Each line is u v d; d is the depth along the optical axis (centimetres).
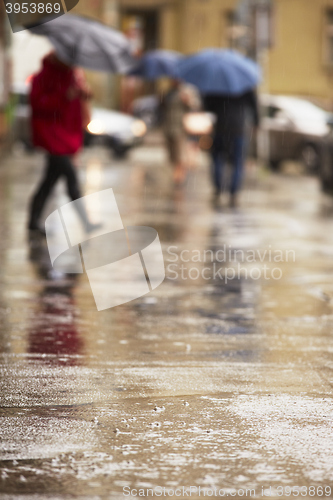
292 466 434
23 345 677
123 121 3319
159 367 619
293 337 718
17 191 1970
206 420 503
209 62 1992
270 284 962
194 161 2736
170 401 540
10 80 3195
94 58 1293
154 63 3070
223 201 1886
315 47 4962
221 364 629
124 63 1335
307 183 2472
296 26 4950
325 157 2194
